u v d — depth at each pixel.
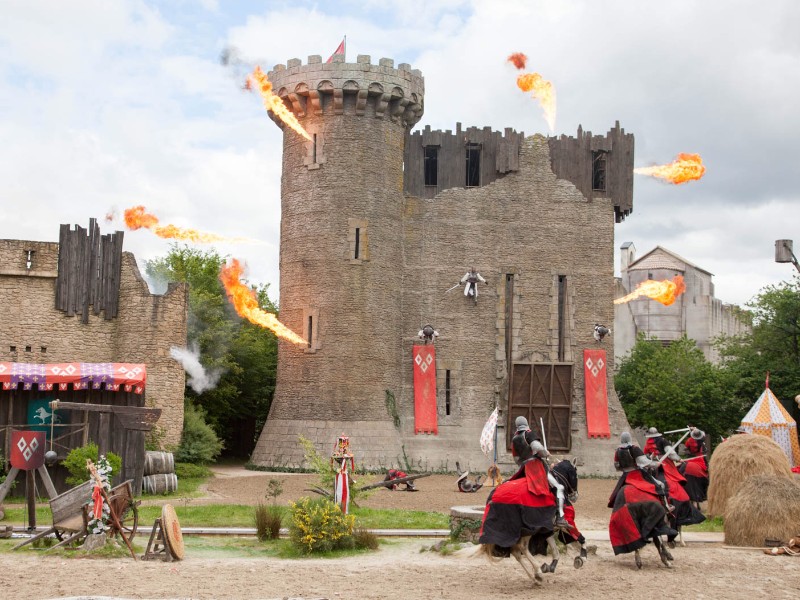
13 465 19.97
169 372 38.25
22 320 37.56
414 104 46.03
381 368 44.19
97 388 28.62
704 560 16.86
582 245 47.91
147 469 30.53
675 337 76.44
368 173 44.78
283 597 12.99
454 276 46.66
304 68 44.91
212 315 48.31
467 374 46.22
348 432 42.97
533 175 47.91
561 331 47.44
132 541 18.42
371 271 44.38
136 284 38.62
